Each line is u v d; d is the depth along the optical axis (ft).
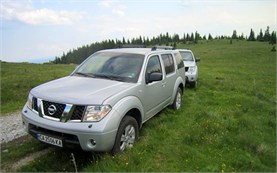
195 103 28.30
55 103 12.71
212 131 17.61
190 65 38.96
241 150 14.96
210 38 512.22
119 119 13.02
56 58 489.67
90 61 19.02
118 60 18.07
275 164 13.56
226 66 114.93
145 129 18.16
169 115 21.72
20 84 36.47
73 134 11.98
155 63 19.34
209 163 13.33
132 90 14.99
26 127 13.70
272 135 17.98
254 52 213.66
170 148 15.07
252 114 23.65
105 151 12.78
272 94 36.99
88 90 13.74
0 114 22.91
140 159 13.26
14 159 13.82
